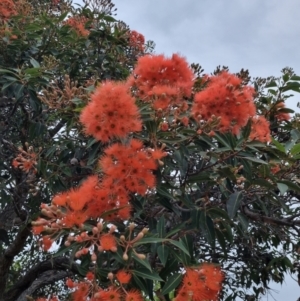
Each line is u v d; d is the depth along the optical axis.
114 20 6.12
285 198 4.14
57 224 2.58
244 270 5.09
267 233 4.72
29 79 4.52
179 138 3.00
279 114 4.52
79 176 4.04
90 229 2.59
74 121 3.71
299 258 4.95
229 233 3.32
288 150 3.28
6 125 5.70
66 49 5.82
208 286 2.59
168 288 2.59
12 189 5.22
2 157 5.33
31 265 6.71
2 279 5.37
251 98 3.25
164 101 3.03
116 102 2.75
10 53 5.54
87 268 2.74
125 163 2.77
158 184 2.94
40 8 7.32
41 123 4.73
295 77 4.42
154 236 2.74
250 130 3.04
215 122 2.98
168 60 3.34
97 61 5.82
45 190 4.84
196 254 4.37
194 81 3.63
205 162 3.33
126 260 2.48
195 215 3.10
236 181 3.09
